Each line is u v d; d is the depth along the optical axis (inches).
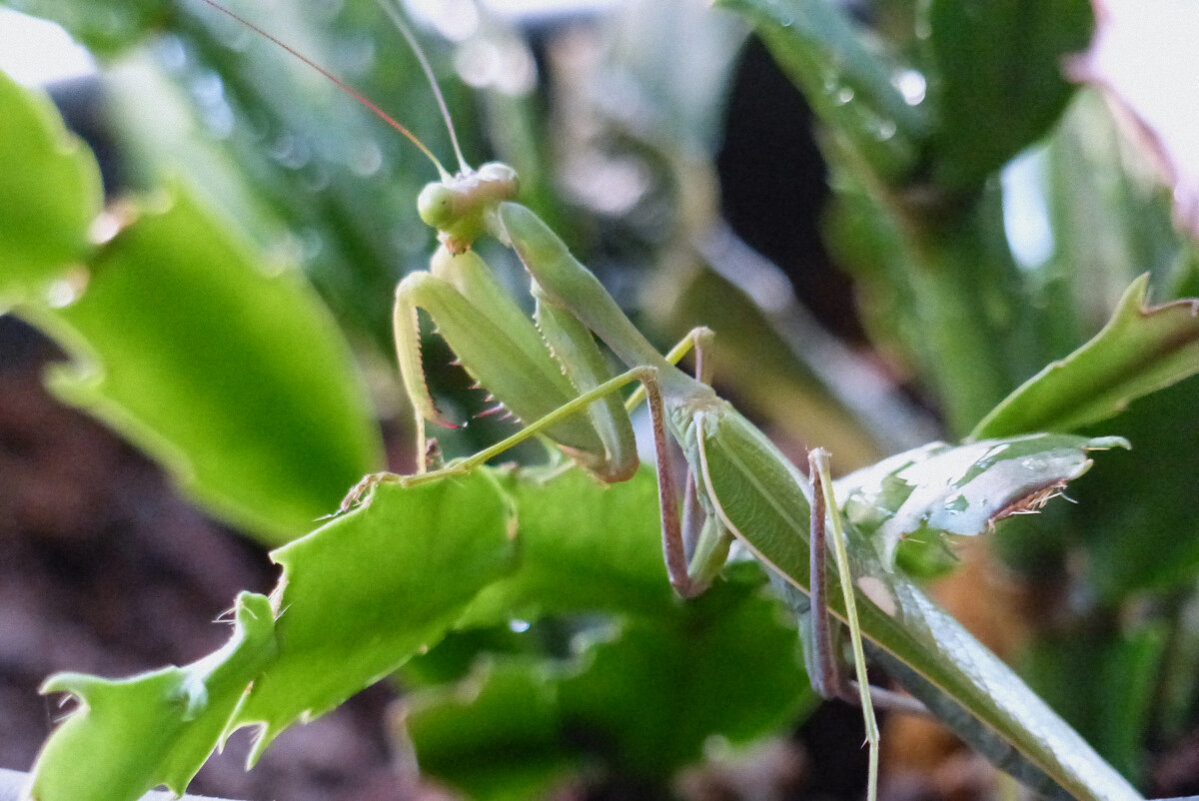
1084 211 11.5
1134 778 10.8
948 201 10.4
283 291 10.6
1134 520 10.4
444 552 9.9
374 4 11.9
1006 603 10.8
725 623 10.8
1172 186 10.3
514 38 12.6
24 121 10.2
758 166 18.0
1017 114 10.2
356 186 11.7
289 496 10.8
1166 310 9.6
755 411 16.8
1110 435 10.3
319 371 10.7
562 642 11.6
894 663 10.4
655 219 13.8
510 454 11.7
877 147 10.4
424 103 11.9
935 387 11.9
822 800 12.6
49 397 15.7
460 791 10.9
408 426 12.0
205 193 12.7
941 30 10.1
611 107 13.9
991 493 9.6
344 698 9.8
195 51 11.6
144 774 9.1
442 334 10.7
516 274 12.1
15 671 12.9
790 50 10.2
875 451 13.3
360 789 12.7
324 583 9.5
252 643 9.3
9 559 13.6
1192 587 11.5
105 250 10.4
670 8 14.1
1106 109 11.5
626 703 10.9
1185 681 11.6
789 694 11.0
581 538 10.4
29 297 10.4
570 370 10.7
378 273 11.7
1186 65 10.2
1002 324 10.7
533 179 12.3
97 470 14.7
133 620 13.6
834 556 10.3
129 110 13.4
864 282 12.8
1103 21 10.0
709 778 12.4
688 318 13.4
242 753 12.8
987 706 10.1
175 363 10.5
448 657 11.4
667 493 10.4
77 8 11.4
